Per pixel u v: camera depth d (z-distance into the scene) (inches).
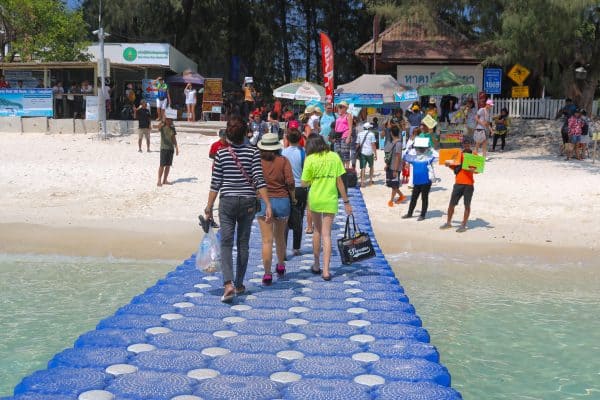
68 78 1103.6
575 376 257.8
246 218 290.8
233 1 1558.8
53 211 588.4
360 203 621.0
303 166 359.9
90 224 546.9
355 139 695.1
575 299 367.2
